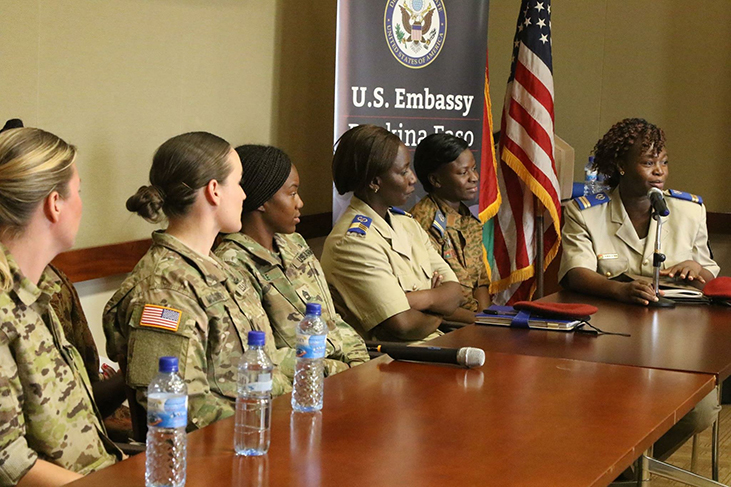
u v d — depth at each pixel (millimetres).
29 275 1660
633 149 3500
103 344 3646
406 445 1555
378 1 4410
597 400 1879
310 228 5113
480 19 4609
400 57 4477
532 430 1655
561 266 3547
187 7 3980
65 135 3373
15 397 1565
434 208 3859
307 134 5109
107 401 2336
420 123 4551
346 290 3129
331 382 2008
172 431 1427
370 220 3188
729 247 5719
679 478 2182
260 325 2158
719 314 3010
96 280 3596
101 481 1367
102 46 3516
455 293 3303
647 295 3150
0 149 1624
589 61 6070
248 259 2557
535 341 2535
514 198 4840
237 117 4426
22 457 1529
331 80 5316
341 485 1354
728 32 5656
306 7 4961
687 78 5793
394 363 2211
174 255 2033
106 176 3588
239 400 1655
